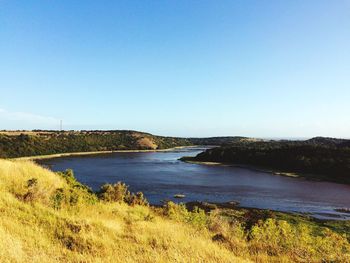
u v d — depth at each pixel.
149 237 10.20
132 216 14.40
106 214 13.40
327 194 60.03
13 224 8.62
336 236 19.19
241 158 112.06
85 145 167.62
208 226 15.34
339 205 50.88
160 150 193.38
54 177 16.53
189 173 84.38
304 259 10.23
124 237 9.92
